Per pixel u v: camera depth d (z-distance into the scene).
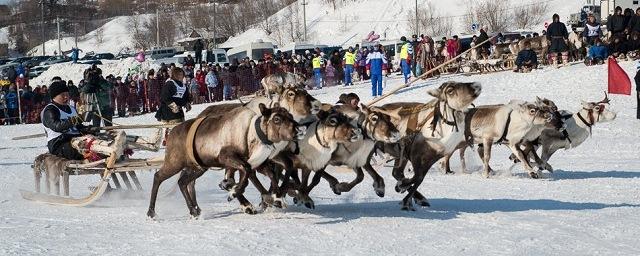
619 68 20.50
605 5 41.53
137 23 95.44
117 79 33.34
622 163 16.05
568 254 7.79
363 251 7.85
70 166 11.53
